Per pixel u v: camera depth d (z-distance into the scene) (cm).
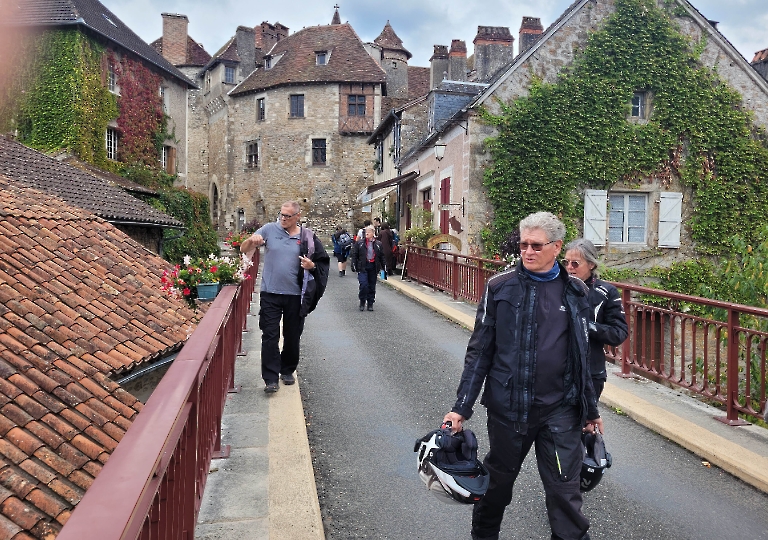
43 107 2381
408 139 2573
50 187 1734
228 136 4269
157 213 2042
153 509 199
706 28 1648
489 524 322
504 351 304
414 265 1828
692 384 610
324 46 4075
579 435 304
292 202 625
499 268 1131
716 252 1652
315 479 440
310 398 637
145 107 2839
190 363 276
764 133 1672
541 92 1599
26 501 596
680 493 419
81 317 1048
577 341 303
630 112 1641
